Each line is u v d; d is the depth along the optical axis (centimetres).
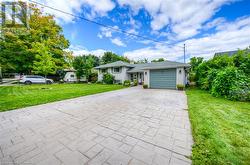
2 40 1717
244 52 918
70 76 2516
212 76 925
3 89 1094
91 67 2483
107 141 252
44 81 1844
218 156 196
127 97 762
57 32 2177
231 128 304
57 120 372
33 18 1891
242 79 686
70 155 207
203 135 266
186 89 1199
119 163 187
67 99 693
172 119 379
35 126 327
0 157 201
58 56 2205
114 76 2123
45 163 188
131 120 371
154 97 763
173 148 225
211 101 629
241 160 187
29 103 568
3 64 1817
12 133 287
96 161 192
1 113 437
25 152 215
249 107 507
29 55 2005
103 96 799
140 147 230
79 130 304
